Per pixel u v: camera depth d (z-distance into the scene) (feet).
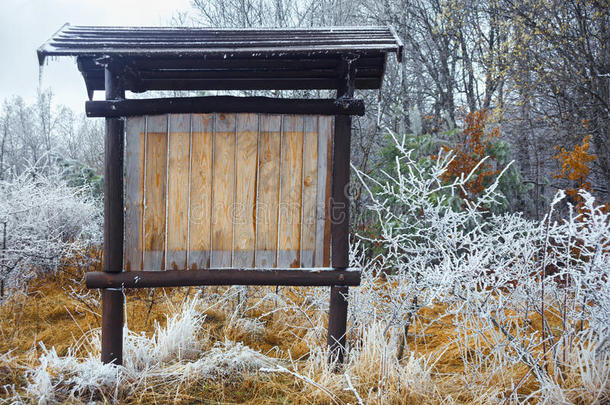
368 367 11.38
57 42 10.39
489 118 36.86
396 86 34.24
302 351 13.57
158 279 10.93
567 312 11.88
